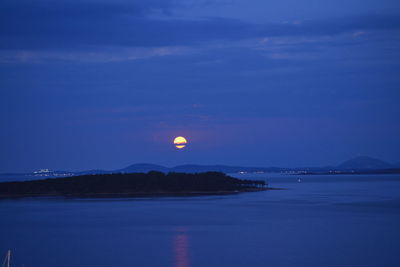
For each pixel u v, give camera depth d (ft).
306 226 337.93
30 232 322.55
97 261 227.61
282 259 225.97
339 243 266.36
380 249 248.32
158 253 244.63
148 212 459.32
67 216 424.87
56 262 226.79
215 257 232.73
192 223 363.35
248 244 266.77
